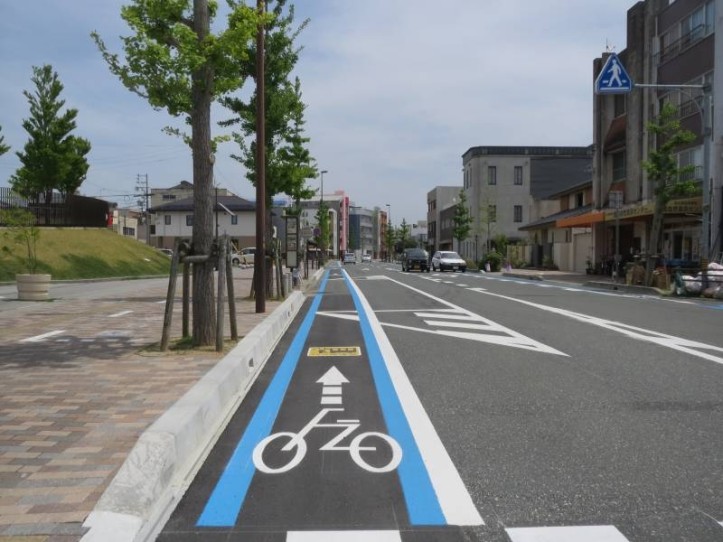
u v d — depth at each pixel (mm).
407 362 8859
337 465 4723
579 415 6039
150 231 80500
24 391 6367
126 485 3850
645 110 31547
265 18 8828
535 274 37344
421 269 48906
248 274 38094
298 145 20938
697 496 4109
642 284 24609
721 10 24312
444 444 5191
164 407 5766
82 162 44656
